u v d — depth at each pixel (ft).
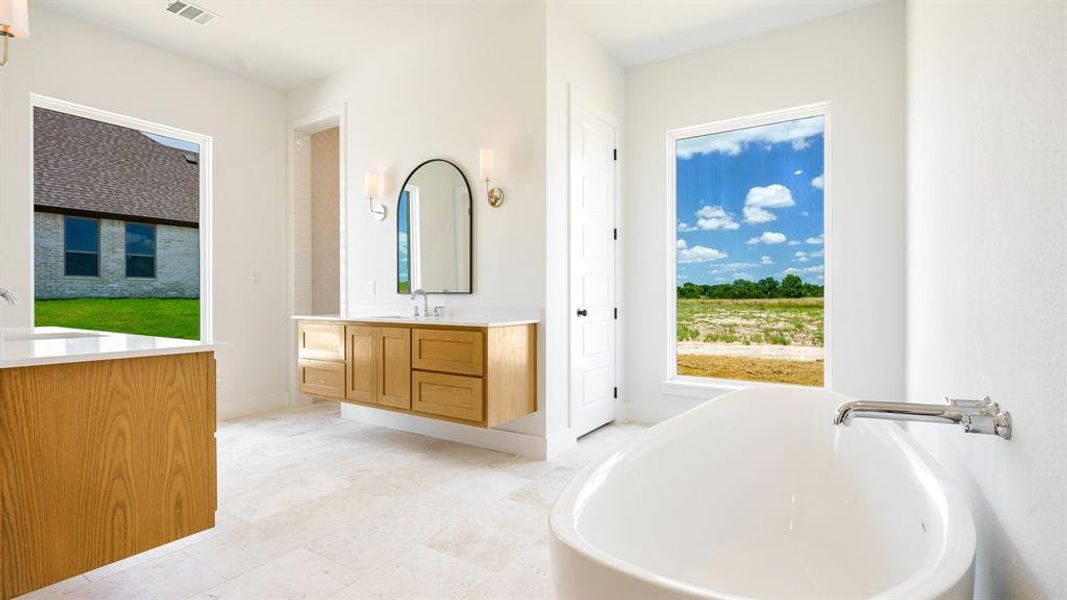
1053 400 2.46
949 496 3.46
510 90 10.59
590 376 11.70
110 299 11.80
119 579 5.87
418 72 12.00
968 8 4.36
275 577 5.92
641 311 12.96
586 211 11.52
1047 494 2.52
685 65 12.34
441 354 9.59
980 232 3.92
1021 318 2.94
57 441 4.83
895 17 10.06
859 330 10.34
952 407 3.36
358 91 13.12
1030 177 2.82
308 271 15.07
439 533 7.00
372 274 12.87
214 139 13.21
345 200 13.38
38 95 10.37
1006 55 3.28
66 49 10.75
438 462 9.89
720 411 5.84
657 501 4.85
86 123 11.49
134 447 5.33
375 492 8.40
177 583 5.79
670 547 4.85
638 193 12.98
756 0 10.12
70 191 11.25
